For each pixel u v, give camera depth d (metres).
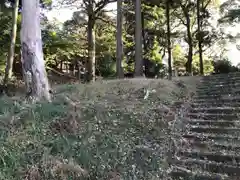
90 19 17.89
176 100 8.21
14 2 13.88
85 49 20.42
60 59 20.55
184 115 7.00
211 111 7.08
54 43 17.50
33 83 6.84
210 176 4.45
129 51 23.06
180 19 25.78
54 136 4.76
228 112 6.86
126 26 22.30
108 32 22.02
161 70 25.00
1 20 14.74
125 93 8.59
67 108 5.79
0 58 15.30
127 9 18.02
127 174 4.51
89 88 9.19
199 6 23.42
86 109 6.16
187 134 5.96
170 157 5.12
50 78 17.03
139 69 14.73
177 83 9.96
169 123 6.44
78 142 4.70
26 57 6.96
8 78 12.37
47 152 4.23
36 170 3.94
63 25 20.00
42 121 5.16
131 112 6.70
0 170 3.78
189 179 4.53
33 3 7.12
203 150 5.30
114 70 21.98
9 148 4.20
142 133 5.88
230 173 4.55
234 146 5.21
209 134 5.91
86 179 4.16
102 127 5.55
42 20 17.44
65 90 8.70
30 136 4.64
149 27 25.25
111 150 4.80
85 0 17.48
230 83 9.50
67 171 4.09
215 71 26.06
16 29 13.59
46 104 5.74
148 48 24.98
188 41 23.94
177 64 29.44
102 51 22.34
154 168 4.79
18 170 3.88
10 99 6.43
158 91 8.76
